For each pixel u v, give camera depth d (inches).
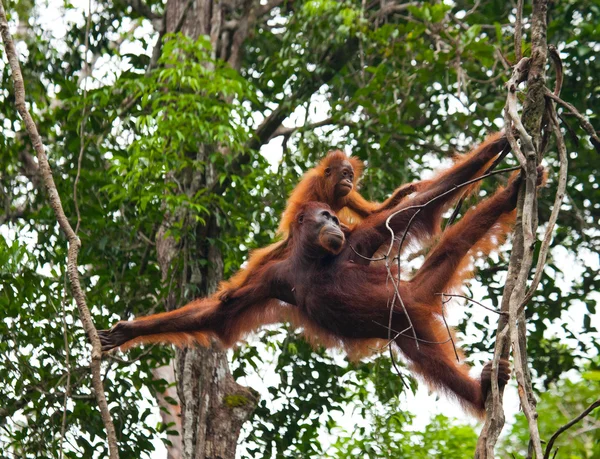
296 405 510.0
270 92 621.0
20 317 447.8
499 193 305.0
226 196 515.8
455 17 562.9
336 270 320.8
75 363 446.6
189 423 441.4
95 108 510.9
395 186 534.6
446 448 564.7
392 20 597.0
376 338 315.3
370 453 504.1
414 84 538.6
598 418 490.9
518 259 233.6
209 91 473.7
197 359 453.4
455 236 303.3
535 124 247.1
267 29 645.9
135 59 652.1
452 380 291.4
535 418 192.9
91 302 473.1
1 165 528.4
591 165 507.5
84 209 486.6
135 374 463.2
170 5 611.5
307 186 409.4
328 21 538.6
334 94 597.9
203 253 480.1
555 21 499.8
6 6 602.9
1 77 560.1
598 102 510.9
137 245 514.3
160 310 488.4
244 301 351.3
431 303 302.8
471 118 514.6
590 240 509.4
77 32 629.6
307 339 339.0
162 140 458.3
